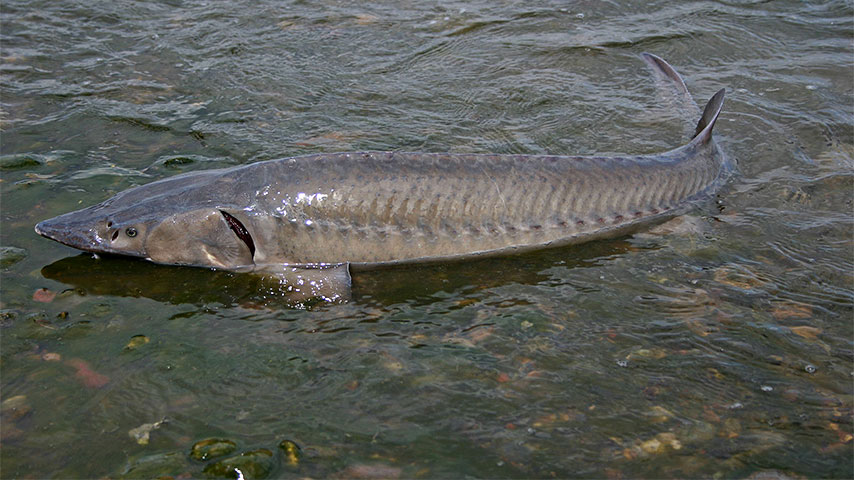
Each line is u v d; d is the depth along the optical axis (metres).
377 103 3.54
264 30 3.96
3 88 3.54
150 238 2.88
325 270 2.91
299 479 2.47
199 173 2.98
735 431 2.55
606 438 2.54
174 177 2.98
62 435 2.53
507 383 2.64
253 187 2.91
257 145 3.30
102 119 3.41
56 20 3.97
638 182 3.07
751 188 3.19
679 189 3.12
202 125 3.40
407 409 2.59
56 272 2.88
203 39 3.88
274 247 2.91
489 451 2.52
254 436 2.53
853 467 2.49
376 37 3.92
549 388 2.63
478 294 2.86
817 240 3.01
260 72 3.69
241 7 4.12
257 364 2.67
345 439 2.53
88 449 2.51
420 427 2.55
